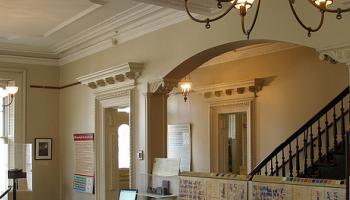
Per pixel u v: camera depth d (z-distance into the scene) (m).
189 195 5.40
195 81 9.42
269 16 4.77
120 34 7.24
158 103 6.70
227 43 5.26
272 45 7.80
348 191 3.62
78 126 8.66
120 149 9.97
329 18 4.19
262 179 4.51
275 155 6.86
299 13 4.47
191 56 5.82
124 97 7.18
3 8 6.38
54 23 7.19
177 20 6.07
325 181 4.02
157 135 6.64
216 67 8.93
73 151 8.82
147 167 6.50
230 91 8.54
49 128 9.29
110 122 7.93
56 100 9.41
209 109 9.09
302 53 7.38
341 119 6.40
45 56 9.27
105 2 6.09
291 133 7.46
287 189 4.26
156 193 6.17
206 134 9.20
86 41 8.04
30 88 9.12
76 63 8.80
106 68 7.71
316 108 7.12
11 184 7.41
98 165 7.99
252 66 8.20
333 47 4.14
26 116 9.02
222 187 4.93
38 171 9.09
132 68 6.70
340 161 6.05
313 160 6.65
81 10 6.48
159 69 6.40
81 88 8.59
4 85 8.89
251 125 8.11
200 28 5.68
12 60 8.96
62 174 9.23
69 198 8.94
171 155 10.05
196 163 9.43
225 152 9.07
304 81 7.32
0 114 9.02
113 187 7.91
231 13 5.21
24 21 7.06
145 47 6.73
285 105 7.59
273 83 7.81
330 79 6.95
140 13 6.42
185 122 9.74
